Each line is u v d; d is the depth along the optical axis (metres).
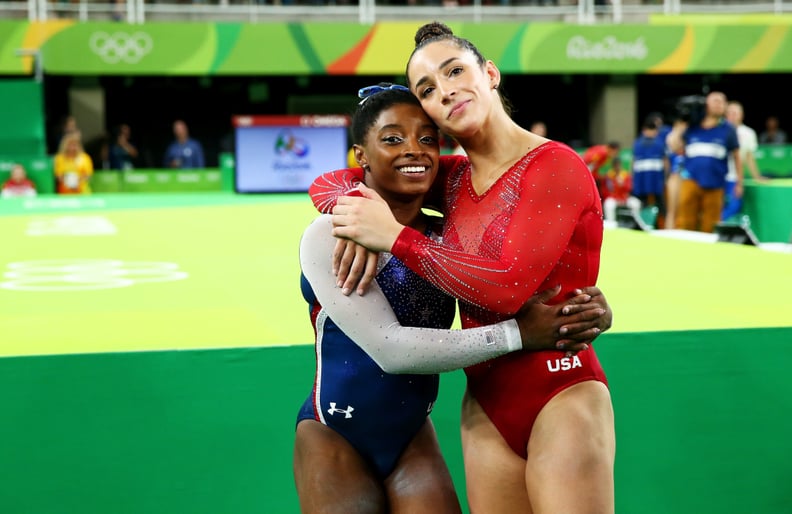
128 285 5.60
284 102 24.30
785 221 10.20
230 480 3.64
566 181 2.83
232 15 22.03
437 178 3.23
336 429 2.99
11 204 14.26
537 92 25.05
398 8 21.88
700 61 21.02
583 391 2.93
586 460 2.80
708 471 3.95
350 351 2.96
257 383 3.65
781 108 26.12
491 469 3.06
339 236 2.80
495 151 3.00
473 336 2.83
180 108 24.22
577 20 22.69
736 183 10.73
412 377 3.00
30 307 4.73
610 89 22.23
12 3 21.09
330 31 19.92
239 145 16.95
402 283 2.94
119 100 23.83
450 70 2.87
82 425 3.53
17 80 18.92
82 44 19.19
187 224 10.13
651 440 3.91
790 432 4.00
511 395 2.99
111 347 3.63
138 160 24.02
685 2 24.66
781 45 21.14
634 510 3.92
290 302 4.88
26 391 3.49
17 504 3.50
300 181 17.20
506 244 2.82
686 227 10.87
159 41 19.47
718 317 4.27
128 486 3.57
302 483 2.91
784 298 4.90
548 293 2.89
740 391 3.96
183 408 3.60
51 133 22.03
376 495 2.90
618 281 5.67
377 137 2.89
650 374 3.90
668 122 24.05
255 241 8.31
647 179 14.07
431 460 3.00
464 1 23.36
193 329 4.06
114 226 9.93
